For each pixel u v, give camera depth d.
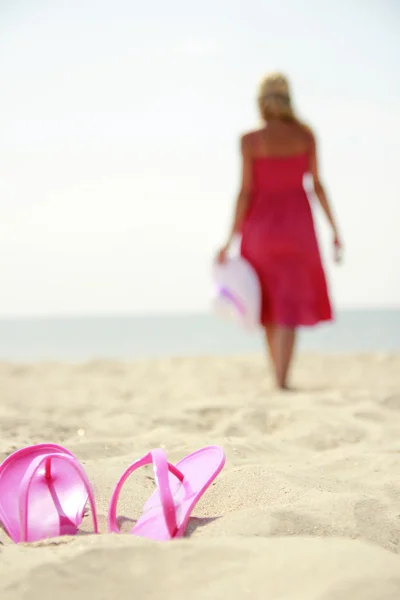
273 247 5.12
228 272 5.18
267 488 2.19
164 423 3.50
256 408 3.76
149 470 2.57
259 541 1.61
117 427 3.37
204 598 1.36
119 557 1.52
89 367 7.15
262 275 5.25
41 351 17.78
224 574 1.45
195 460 2.19
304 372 6.50
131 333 27.09
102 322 47.50
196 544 1.58
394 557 1.52
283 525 1.85
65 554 1.53
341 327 25.34
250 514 1.92
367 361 7.39
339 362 7.34
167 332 27.53
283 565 1.47
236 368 6.88
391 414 3.74
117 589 1.40
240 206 5.22
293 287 5.18
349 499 2.02
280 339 5.15
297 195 5.17
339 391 4.62
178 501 1.96
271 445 3.06
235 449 2.89
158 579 1.44
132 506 2.16
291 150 5.10
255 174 5.18
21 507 1.83
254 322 5.18
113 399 4.85
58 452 2.13
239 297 5.11
